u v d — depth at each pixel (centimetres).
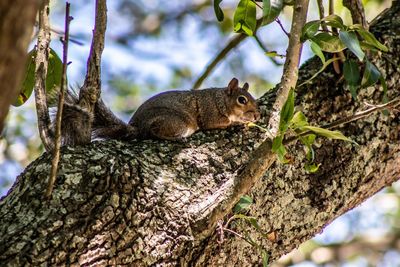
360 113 738
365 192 886
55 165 675
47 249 663
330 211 847
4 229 680
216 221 727
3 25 397
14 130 1675
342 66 927
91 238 682
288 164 830
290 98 683
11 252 656
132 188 725
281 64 1081
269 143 706
